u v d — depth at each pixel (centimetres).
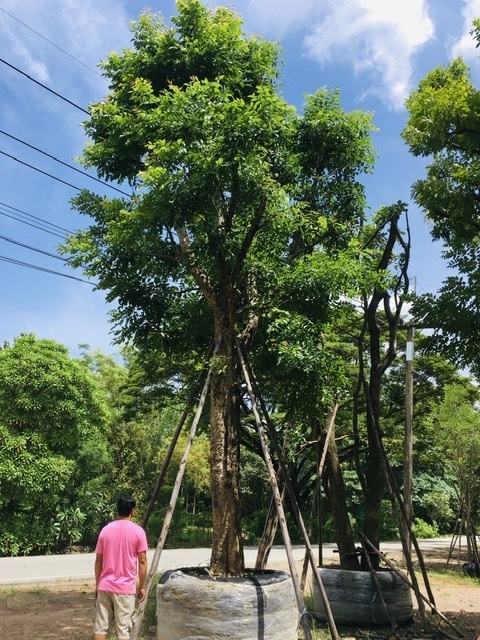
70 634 696
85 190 778
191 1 747
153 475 2361
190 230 666
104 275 736
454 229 813
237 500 627
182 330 814
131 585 529
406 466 1534
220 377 652
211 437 645
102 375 2561
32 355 1658
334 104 837
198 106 599
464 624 797
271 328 683
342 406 1744
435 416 1805
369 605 731
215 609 504
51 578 1216
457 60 852
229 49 737
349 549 821
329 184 835
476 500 1712
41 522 1667
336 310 767
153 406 2147
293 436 882
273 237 721
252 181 611
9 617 804
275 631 516
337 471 861
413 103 803
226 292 667
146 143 685
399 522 805
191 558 1603
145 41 755
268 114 604
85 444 1805
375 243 931
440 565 1577
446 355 776
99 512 1820
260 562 724
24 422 1628
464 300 725
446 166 810
